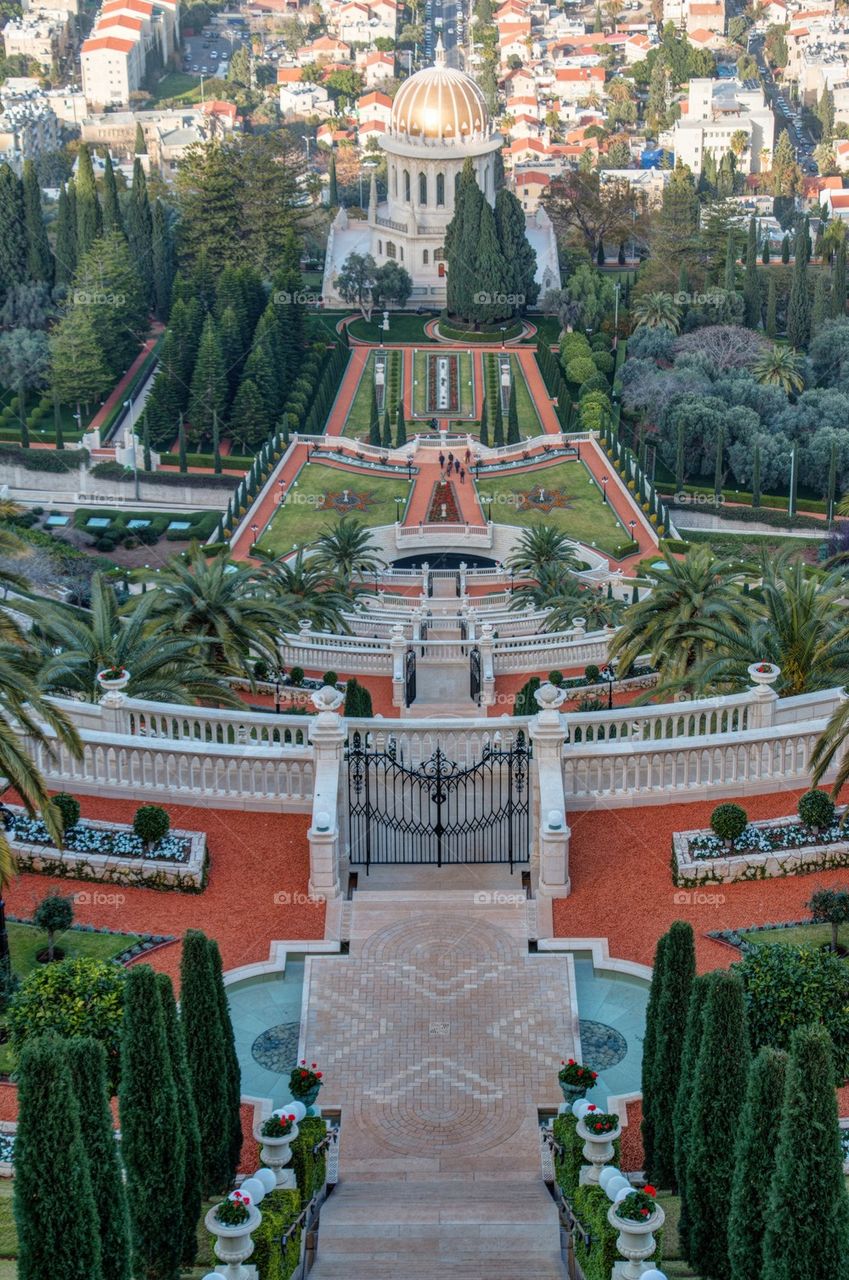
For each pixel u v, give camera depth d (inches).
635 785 2330.2
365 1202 1713.8
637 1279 1434.5
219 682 2960.1
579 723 2444.6
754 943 2047.2
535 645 4163.4
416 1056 1935.3
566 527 7032.5
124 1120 1551.4
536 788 2234.3
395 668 3885.3
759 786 2353.6
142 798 2361.0
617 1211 1445.6
